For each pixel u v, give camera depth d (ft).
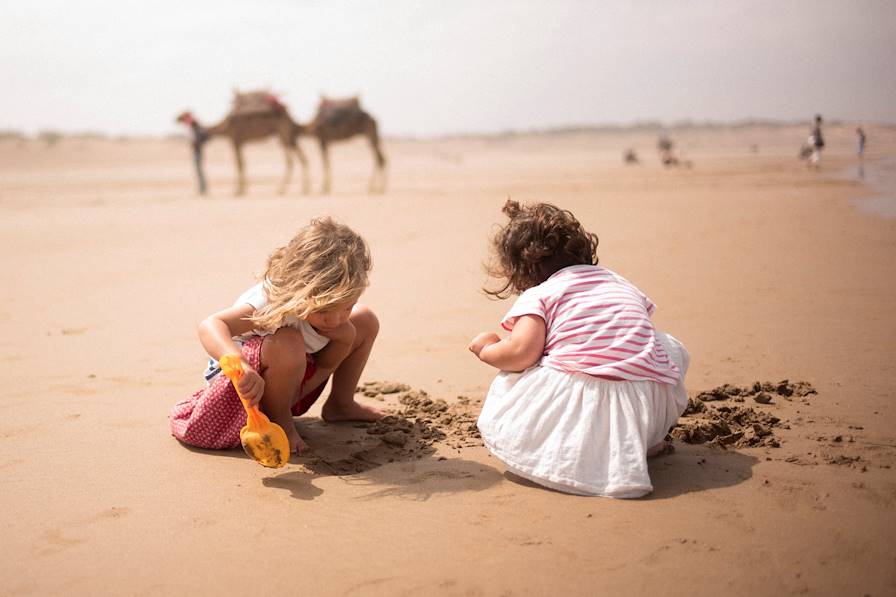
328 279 9.43
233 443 10.34
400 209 48.44
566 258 9.95
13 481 9.37
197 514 8.38
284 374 9.86
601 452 8.76
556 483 8.75
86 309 20.68
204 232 38.14
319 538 7.77
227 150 229.86
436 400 12.40
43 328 18.47
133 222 43.96
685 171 88.94
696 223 35.53
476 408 11.93
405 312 19.24
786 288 20.12
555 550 7.36
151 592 6.86
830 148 120.67
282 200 59.67
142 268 27.50
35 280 25.46
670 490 8.63
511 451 9.04
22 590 6.92
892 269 22.27
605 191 58.70
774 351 14.28
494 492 8.79
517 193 58.90
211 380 10.52
